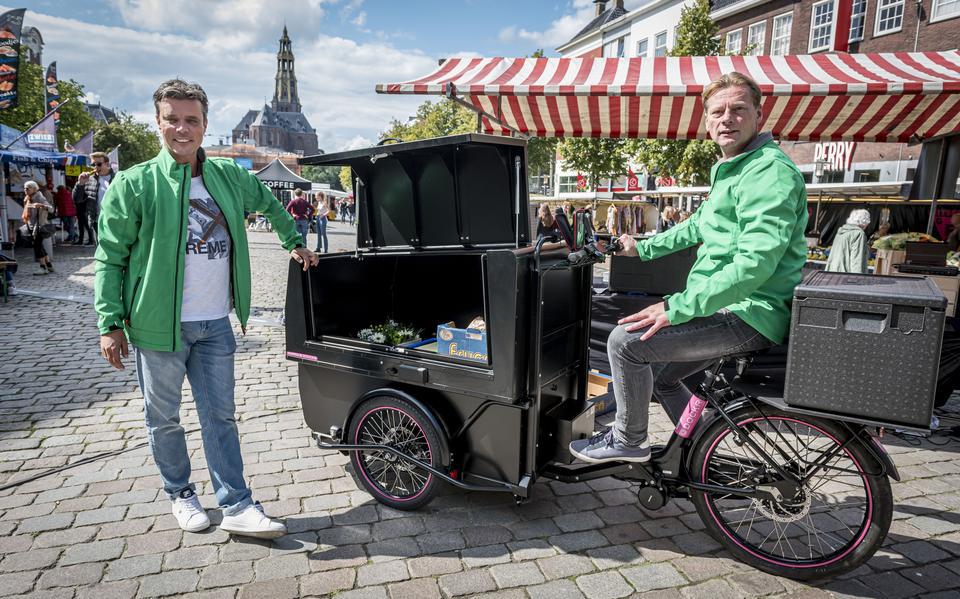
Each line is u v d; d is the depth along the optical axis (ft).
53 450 11.32
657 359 7.52
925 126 21.07
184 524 8.57
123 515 9.04
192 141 7.51
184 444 8.64
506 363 7.92
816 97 17.98
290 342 10.21
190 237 7.84
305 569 7.78
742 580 7.64
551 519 9.11
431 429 8.67
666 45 84.58
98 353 18.03
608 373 15.11
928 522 9.10
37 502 9.38
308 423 10.48
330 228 105.60
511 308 7.77
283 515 9.15
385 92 16.31
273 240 68.59
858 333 6.33
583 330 9.82
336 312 10.55
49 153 44.21
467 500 9.68
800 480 7.36
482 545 8.39
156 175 7.53
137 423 12.71
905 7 50.85
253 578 7.58
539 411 8.68
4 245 38.75
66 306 25.13
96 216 48.93
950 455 11.62
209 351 8.29
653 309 7.19
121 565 7.80
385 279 11.78
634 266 15.23
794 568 7.58
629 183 81.82
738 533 8.57
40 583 7.39
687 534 8.73
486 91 15.61
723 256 7.14
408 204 11.13
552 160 79.41
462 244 10.70
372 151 9.30
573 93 15.26
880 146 50.98
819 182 55.52
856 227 19.95
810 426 7.25
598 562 8.00
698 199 68.28
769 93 14.51
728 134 7.07
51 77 73.36
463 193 10.41
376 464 10.00
